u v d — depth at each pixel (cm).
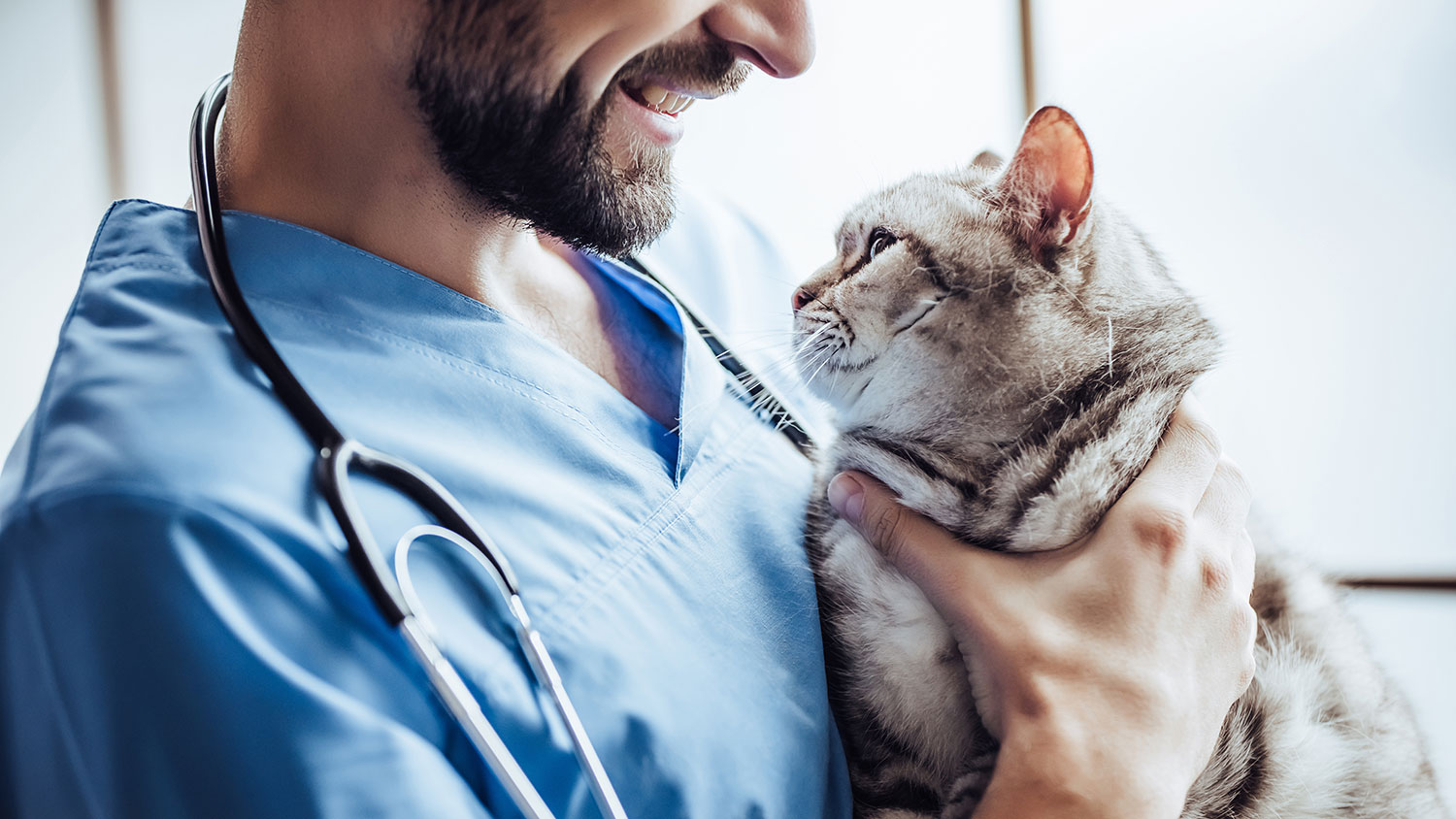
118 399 65
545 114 75
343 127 81
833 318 114
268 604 60
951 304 105
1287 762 95
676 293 115
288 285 79
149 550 58
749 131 250
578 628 73
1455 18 219
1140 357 100
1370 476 229
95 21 267
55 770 56
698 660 79
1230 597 85
